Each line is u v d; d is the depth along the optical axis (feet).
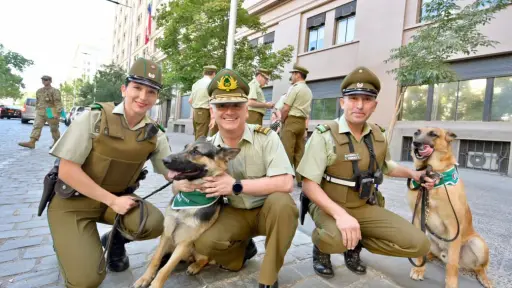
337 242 6.96
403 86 27.14
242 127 7.37
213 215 7.00
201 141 7.20
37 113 28.09
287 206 6.50
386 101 36.09
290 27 49.78
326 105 44.93
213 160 6.86
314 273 8.11
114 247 7.45
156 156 7.84
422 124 32.76
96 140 6.42
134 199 7.04
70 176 6.19
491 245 10.38
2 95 164.35
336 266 8.63
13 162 20.38
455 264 7.57
